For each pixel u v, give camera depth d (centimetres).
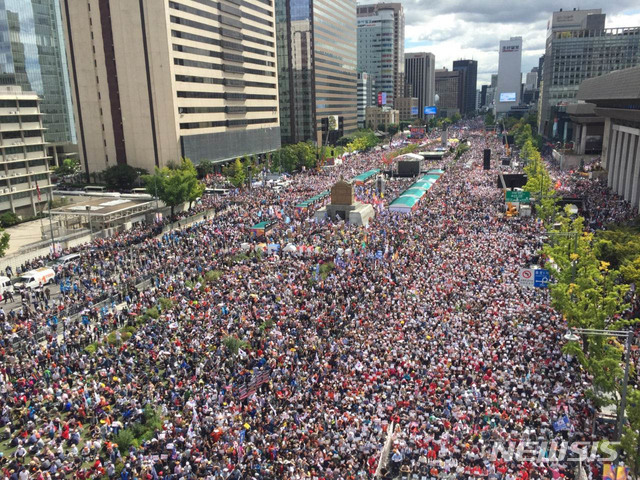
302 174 15100
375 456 2767
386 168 15412
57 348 4181
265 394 3466
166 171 9831
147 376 3750
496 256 6150
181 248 6975
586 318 3512
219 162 14825
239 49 15688
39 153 10450
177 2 12581
